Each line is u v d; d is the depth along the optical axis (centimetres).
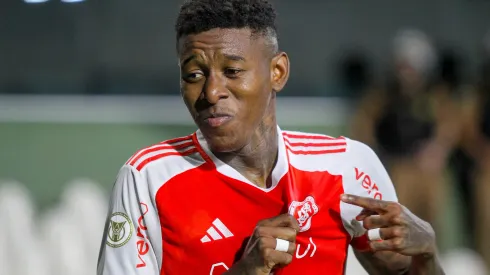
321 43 3388
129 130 3058
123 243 810
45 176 2911
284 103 3228
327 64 3384
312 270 838
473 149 2367
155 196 812
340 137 894
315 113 3097
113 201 826
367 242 853
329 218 845
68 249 1878
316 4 3381
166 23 3297
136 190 816
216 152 816
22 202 2000
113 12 3266
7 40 3203
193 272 811
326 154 866
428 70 2367
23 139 2989
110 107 3138
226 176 816
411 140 2272
